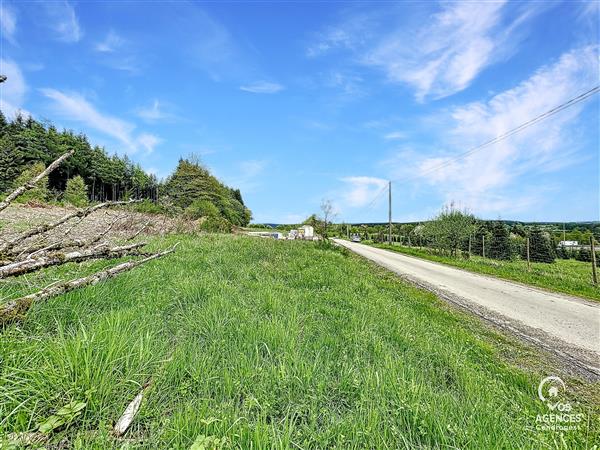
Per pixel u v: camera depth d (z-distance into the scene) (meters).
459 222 23.36
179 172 43.56
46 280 3.78
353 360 2.99
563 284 10.43
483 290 9.12
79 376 1.92
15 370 1.83
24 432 1.57
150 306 3.59
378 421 1.98
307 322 4.02
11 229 8.38
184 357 2.46
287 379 2.40
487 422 2.10
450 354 3.51
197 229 18.42
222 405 2.02
